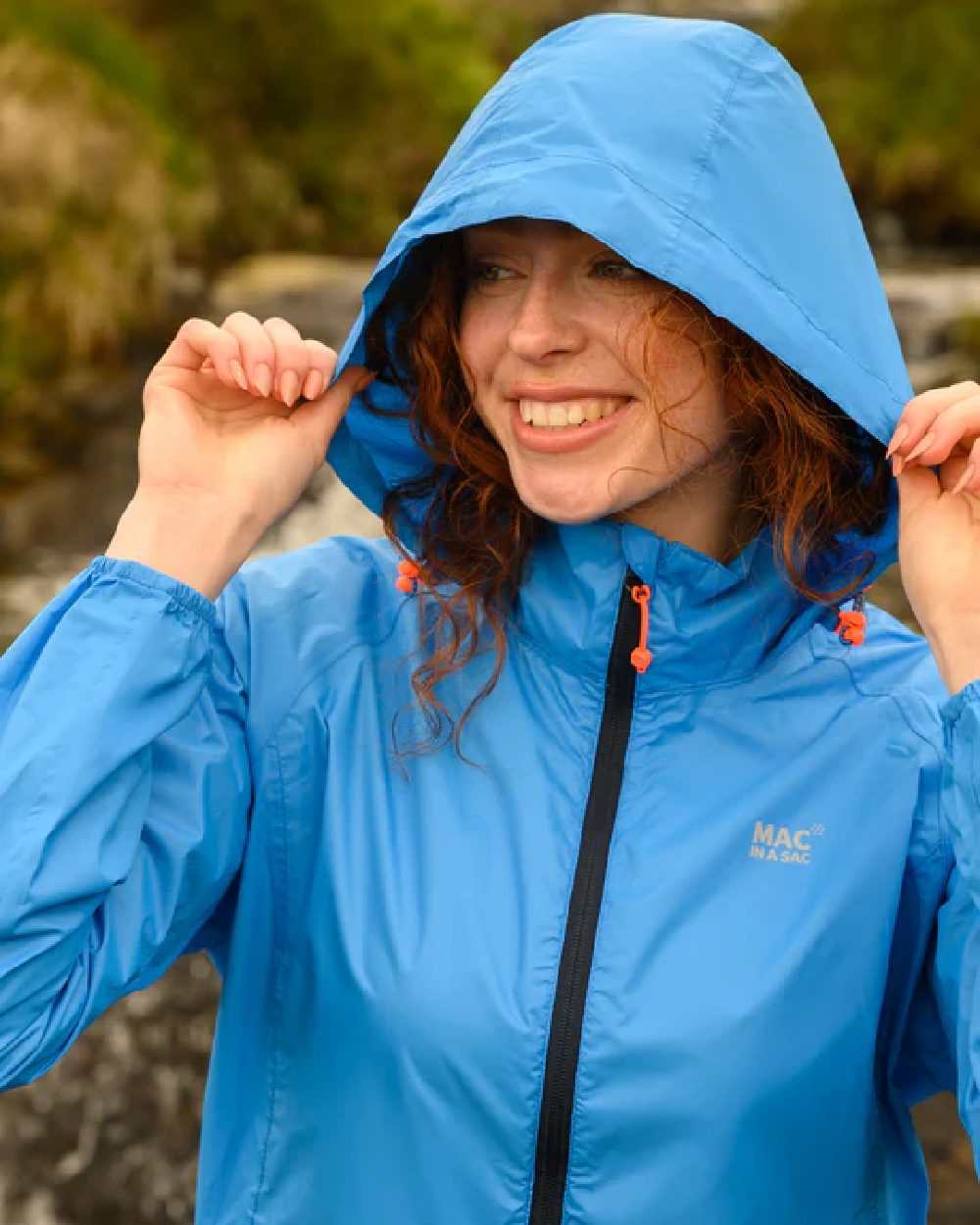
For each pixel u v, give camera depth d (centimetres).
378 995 119
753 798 124
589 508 121
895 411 121
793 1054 116
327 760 128
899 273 980
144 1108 342
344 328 768
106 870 113
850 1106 119
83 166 729
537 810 123
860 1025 119
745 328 115
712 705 127
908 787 125
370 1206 118
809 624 132
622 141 116
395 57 1048
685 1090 114
